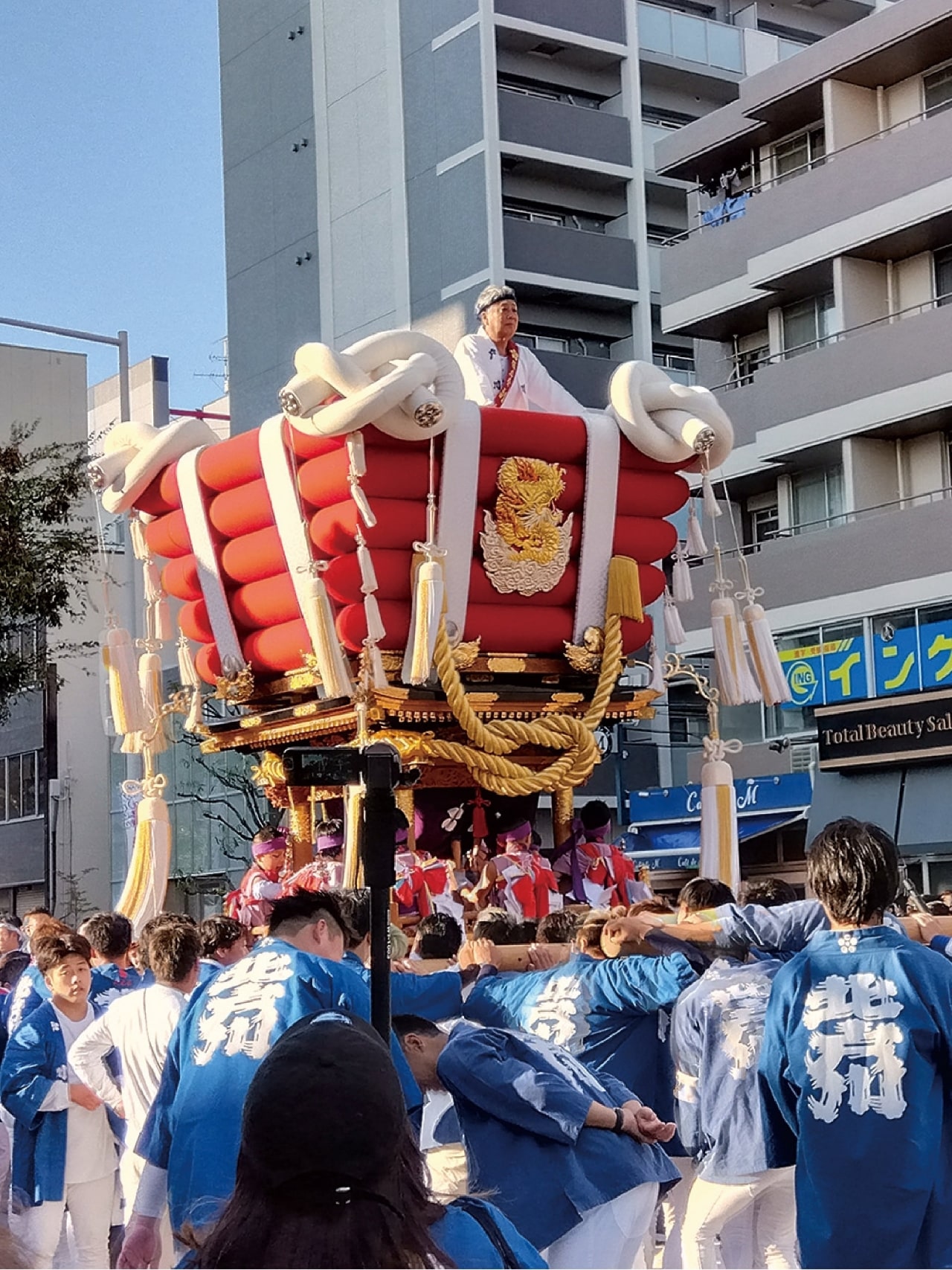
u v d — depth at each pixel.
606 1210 4.84
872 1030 4.52
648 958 5.87
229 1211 2.47
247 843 35.59
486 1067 4.85
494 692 11.05
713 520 11.73
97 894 38.59
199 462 11.48
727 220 29.55
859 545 26.50
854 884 4.66
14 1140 7.38
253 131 39.94
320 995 4.71
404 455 10.53
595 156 35.94
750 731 29.70
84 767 38.88
